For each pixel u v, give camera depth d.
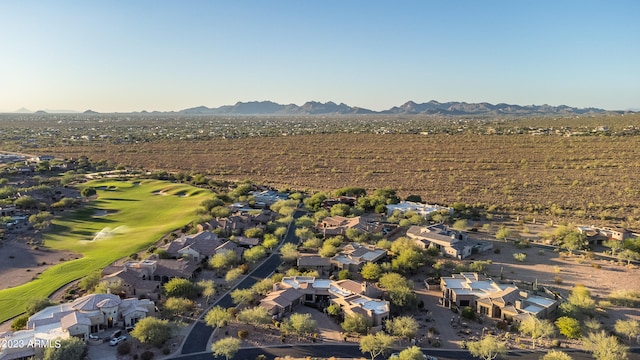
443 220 180.00
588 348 89.81
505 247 154.00
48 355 78.56
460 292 111.38
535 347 91.81
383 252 138.38
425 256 136.25
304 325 93.56
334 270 131.25
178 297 107.88
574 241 151.00
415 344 92.38
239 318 98.44
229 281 123.19
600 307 109.12
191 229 165.62
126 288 111.06
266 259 140.38
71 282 120.50
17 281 125.12
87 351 86.19
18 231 166.38
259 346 91.12
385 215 194.50
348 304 103.06
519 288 116.75
